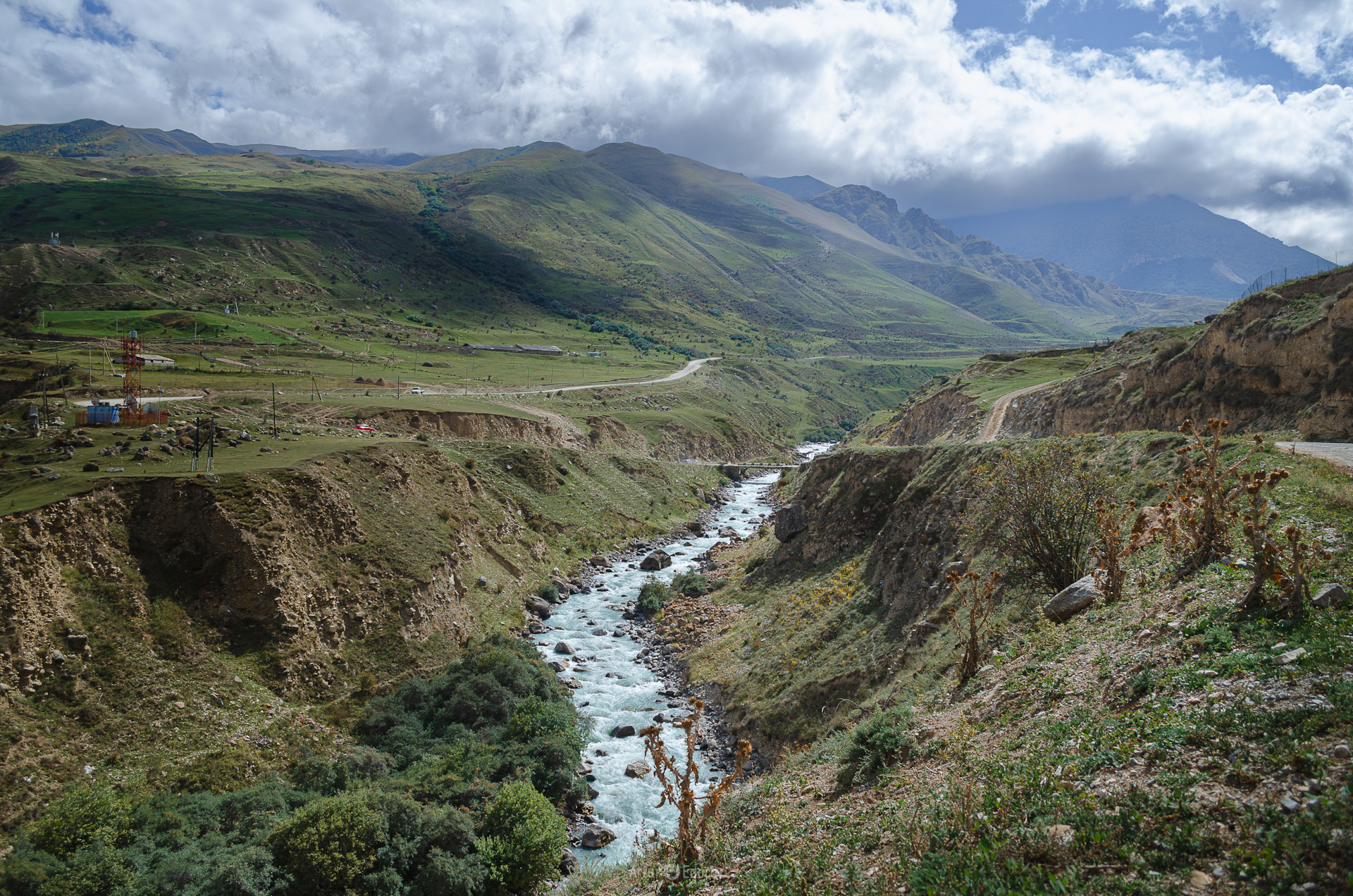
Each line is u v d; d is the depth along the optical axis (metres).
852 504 56.66
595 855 31.02
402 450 66.06
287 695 40.06
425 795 32.62
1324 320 47.00
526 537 74.31
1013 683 18.67
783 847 15.23
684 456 144.75
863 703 31.52
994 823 11.41
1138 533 20.89
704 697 45.66
